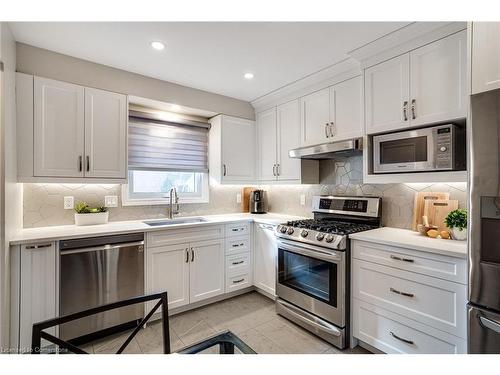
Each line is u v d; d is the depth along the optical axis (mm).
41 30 1818
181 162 3176
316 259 2203
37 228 2227
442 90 1719
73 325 1978
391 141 1979
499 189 1204
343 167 2775
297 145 2848
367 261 1916
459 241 1722
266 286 2863
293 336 2184
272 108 3182
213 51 2115
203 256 2678
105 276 2104
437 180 1773
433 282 1571
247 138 3375
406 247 1684
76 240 1984
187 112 3096
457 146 1713
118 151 2402
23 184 2197
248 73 2545
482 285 1262
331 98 2492
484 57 1283
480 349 1271
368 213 2416
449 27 1681
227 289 2846
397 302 1744
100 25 1767
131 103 2748
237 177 3270
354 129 2285
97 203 2570
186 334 2213
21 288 1782
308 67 2408
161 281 2406
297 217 3125
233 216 3248
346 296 2012
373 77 2107
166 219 2947
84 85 2246
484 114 1256
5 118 1595
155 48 2072
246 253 3010
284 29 1820
